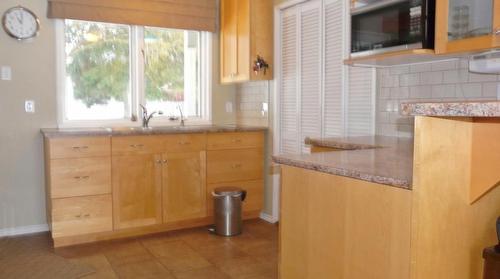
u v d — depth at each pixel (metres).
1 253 3.16
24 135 3.63
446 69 2.50
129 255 3.15
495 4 1.92
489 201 1.41
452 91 2.47
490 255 1.34
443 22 2.14
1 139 3.55
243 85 4.48
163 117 4.29
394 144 2.40
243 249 3.29
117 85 4.06
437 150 1.24
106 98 4.02
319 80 3.45
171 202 3.66
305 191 1.66
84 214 3.30
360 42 2.59
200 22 4.27
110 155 3.36
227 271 2.86
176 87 4.37
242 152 3.99
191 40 4.42
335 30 3.26
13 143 3.59
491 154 1.36
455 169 1.29
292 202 1.73
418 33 2.21
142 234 3.61
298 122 3.71
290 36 3.77
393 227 1.30
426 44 2.21
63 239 3.30
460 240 1.34
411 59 2.51
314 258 1.63
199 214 3.80
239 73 4.03
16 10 3.50
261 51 3.89
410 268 1.25
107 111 4.03
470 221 1.36
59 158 3.18
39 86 3.66
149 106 4.22
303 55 3.62
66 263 2.97
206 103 4.46
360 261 1.43
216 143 3.84
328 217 1.56
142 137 3.48
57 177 3.18
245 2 3.87
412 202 1.23
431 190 1.24
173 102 4.36
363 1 2.55
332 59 3.30
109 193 3.38
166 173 3.62
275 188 4.01
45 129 3.60
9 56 3.53
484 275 1.36
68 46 3.81
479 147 1.33
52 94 3.71
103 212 3.37
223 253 3.21
